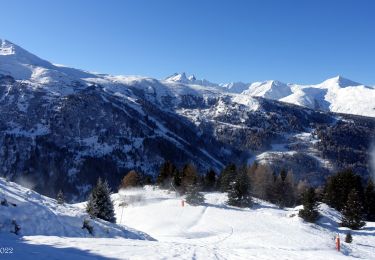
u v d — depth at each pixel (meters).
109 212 35.19
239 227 50.88
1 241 15.72
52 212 24.73
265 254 24.73
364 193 83.06
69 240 18.89
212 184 92.75
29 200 24.72
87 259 13.98
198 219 57.22
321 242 42.81
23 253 13.28
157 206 67.12
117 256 15.40
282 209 72.31
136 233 32.25
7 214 21.12
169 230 50.00
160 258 16.08
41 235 21.48
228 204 71.00
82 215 27.81
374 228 62.56
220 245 36.81
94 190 35.44
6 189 24.89
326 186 92.50
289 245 39.69
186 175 85.81
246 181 71.44
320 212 67.12
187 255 18.41
